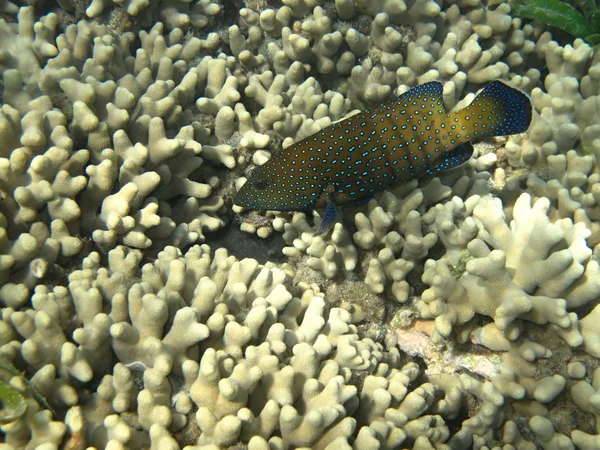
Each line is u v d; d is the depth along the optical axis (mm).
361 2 704
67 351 463
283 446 467
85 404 481
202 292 524
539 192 648
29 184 553
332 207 563
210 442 463
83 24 684
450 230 580
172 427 479
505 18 728
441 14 718
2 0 723
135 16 720
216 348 521
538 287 557
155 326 496
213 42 729
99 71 638
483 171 664
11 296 512
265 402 494
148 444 473
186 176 646
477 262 538
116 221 556
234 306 554
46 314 476
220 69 687
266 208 590
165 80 678
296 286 604
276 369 492
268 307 538
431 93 548
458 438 544
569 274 537
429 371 594
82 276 521
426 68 704
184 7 737
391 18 711
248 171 676
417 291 618
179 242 627
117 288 516
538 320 542
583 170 641
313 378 504
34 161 539
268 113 658
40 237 546
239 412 461
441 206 593
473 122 558
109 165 572
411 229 595
